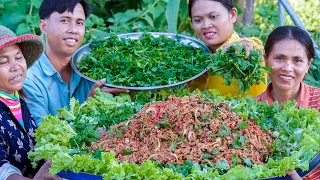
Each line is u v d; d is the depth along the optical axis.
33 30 3.33
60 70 2.69
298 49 2.39
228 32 2.66
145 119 2.05
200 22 2.66
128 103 2.34
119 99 2.39
